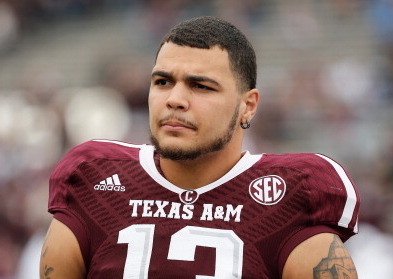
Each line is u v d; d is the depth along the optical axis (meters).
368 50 28.00
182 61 5.16
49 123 26.31
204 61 5.17
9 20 34.06
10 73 32.31
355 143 24.23
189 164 5.32
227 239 5.18
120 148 5.72
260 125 25.17
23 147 25.83
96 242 5.32
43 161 25.20
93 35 32.69
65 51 32.41
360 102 25.77
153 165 5.48
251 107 5.50
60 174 5.59
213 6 30.67
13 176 23.86
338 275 5.16
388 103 25.67
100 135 25.83
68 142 26.05
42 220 20.58
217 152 5.35
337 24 29.06
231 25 5.39
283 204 5.29
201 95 5.19
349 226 5.41
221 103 5.22
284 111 25.62
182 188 5.37
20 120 26.94
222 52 5.23
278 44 28.89
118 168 5.53
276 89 26.91
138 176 5.46
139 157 5.57
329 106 25.70
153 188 5.39
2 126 26.95
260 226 5.22
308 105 25.84
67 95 29.03
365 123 25.09
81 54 32.00
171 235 5.20
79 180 5.53
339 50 28.25
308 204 5.30
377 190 19.25
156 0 31.95
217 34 5.25
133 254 5.19
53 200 5.55
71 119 26.41
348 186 5.47
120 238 5.26
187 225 5.23
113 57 31.03
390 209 18.75
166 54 5.22
